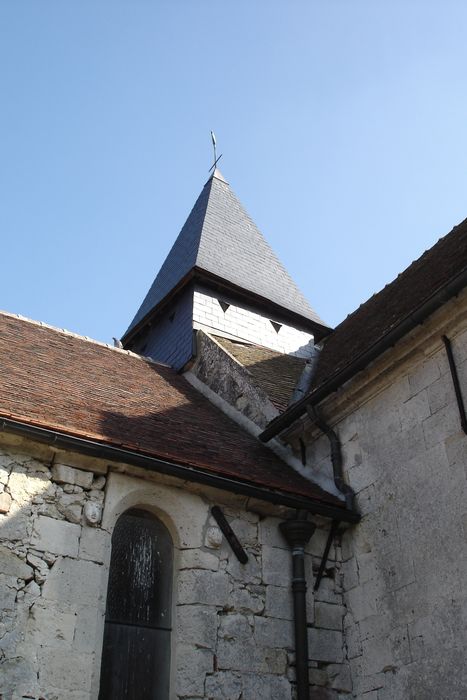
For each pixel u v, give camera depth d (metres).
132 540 7.50
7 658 6.06
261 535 7.96
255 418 10.20
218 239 15.88
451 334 7.81
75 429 7.13
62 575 6.62
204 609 7.23
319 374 11.62
